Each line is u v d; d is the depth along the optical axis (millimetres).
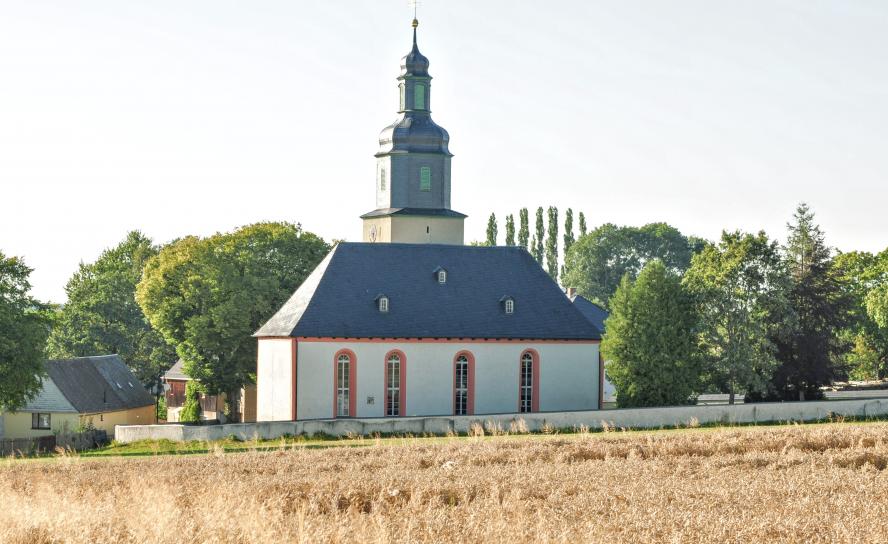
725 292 75000
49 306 78062
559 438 49875
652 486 28859
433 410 76125
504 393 77938
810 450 41500
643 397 70625
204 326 85062
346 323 75000
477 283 80875
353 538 21359
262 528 21141
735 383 75062
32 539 21688
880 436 43375
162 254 90500
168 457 46812
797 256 84062
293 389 73188
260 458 42656
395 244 81250
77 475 38344
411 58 90062
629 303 71375
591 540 20953
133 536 21234
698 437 45281
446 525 22375
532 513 24656
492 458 39969
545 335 79125
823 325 83312
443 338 76250
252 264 88438
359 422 64188
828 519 23234
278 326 76062
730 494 27234
